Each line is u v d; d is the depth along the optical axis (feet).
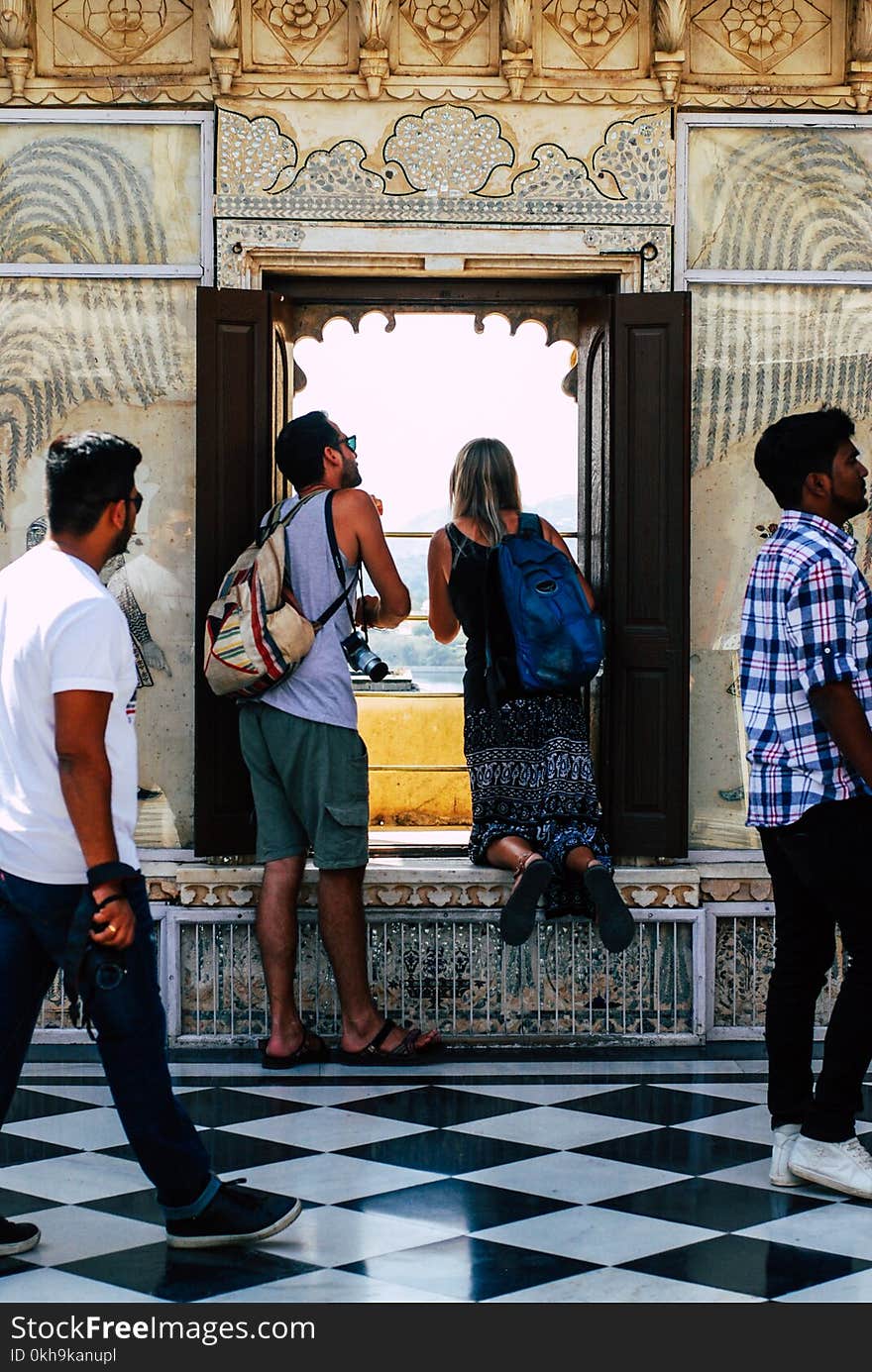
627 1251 10.91
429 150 17.74
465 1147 13.52
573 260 17.88
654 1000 17.70
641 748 17.54
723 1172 12.85
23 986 10.41
